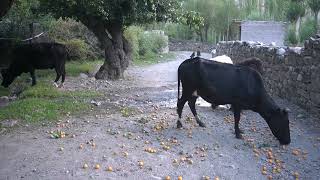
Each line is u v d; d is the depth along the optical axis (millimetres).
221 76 5539
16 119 6066
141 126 5840
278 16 21094
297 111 6793
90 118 6285
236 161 4727
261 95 5422
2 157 4598
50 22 13953
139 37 19906
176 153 4824
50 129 5605
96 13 9711
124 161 4480
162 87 9828
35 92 7941
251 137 5617
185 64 5727
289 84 7457
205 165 4547
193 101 5914
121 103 7637
